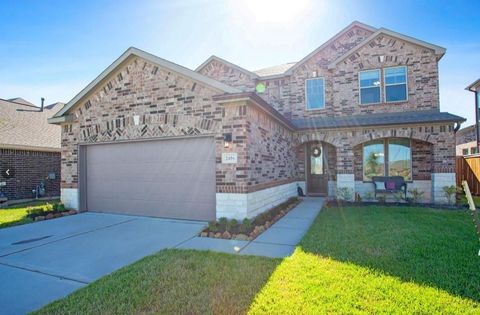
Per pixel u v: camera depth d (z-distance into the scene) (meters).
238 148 7.29
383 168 12.10
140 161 8.98
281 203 10.34
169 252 5.18
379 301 3.24
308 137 12.32
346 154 11.59
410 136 10.82
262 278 3.93
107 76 9.19
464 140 20.75
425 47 11.79
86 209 9.90
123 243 5.95
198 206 8.04
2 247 5.75
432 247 5.11
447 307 3.08
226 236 6.21
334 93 12.99
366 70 12.59
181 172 8.30
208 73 15.85
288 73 14.00
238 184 7.25
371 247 5.20
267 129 9.11
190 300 3.37
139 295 3.53
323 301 3.27
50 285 3.98
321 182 13.27
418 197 10.99
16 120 16.00
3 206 11.84
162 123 8.39
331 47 13.61
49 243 6.00
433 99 11.66
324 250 5.08
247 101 7.20
